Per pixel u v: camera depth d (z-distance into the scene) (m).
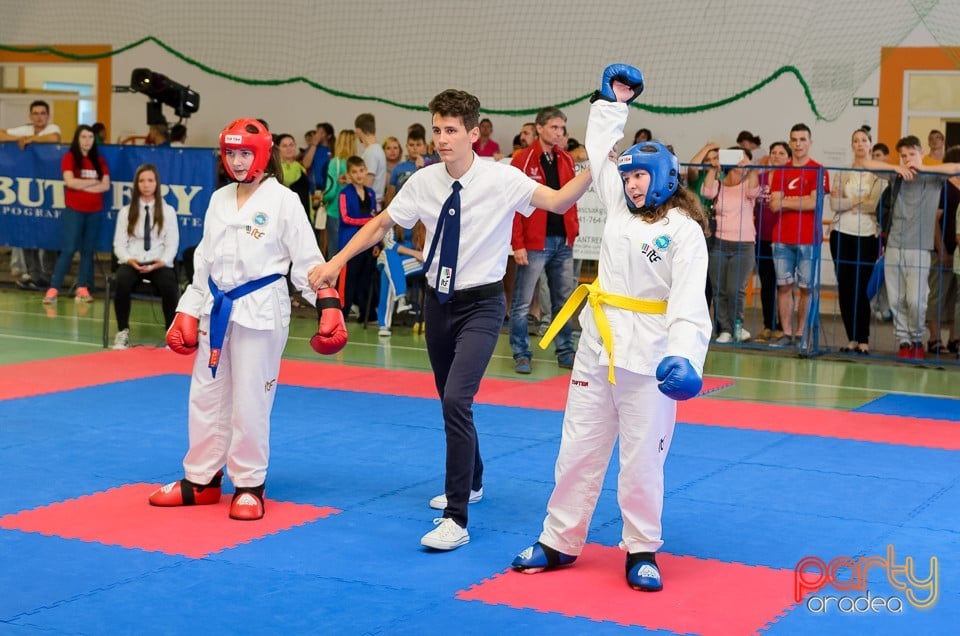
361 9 16.80
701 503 5.63
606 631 3.92
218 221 5.25
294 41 17.20
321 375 8.97
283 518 5.25
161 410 7.56
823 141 14.60
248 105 17.58
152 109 12.77
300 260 5.33
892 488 5.95
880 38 14.16
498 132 16.23
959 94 13.90
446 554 4.77
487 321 4.99
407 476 6.06
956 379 9.37
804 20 14.49
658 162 4.25
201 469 5.41
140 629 3.88
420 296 11.32
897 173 9.88
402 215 5.18
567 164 8.97
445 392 4.92
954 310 10.42
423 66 16.53
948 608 4.19
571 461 4.49
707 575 4.55
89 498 5.51
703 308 4.17
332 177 12.18
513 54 16.02
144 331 10.89
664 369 4.05
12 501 5.42
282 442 6.78
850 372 9.62
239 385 5.22
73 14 18.42
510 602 4.20
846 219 10.37
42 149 12.49
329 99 17.12
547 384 8.84
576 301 4.62
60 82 18.70
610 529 5.21
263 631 3.88
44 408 7.54
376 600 4.20
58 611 4.03
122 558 4.62
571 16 15.64
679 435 7.17
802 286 10.45
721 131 15.06
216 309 5.16
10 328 10.83
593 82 15.62
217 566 4.55
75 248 12.46
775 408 8.07
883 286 11.88
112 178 12.32
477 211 4.95
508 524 5.23
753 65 14.80
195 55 17.78
